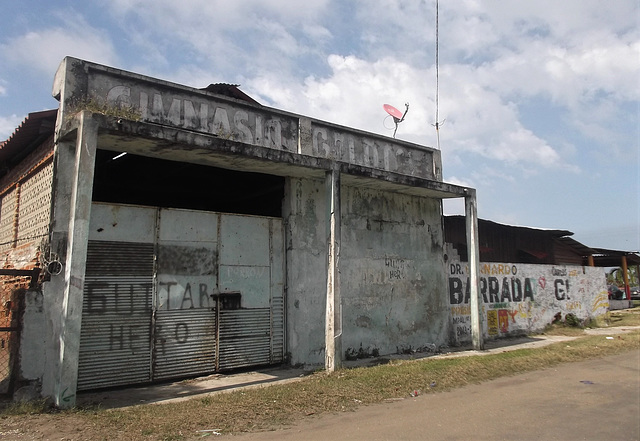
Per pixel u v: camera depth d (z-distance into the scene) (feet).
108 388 23.98
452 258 42.80
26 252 26.96
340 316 28.30
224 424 17.35
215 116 28.94
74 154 23.56
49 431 16.52
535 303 50.08
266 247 30.96
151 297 25.93
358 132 36.32
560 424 17.66
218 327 28.17
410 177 34.86
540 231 61.31
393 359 33.55
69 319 19.95
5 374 21.29
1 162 32.07
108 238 24.98
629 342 38.81
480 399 21.53
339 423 17.74
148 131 22.21
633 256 87.40
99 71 24.84
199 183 35.06
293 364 30.58
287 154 27.35
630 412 19.34
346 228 34.99
